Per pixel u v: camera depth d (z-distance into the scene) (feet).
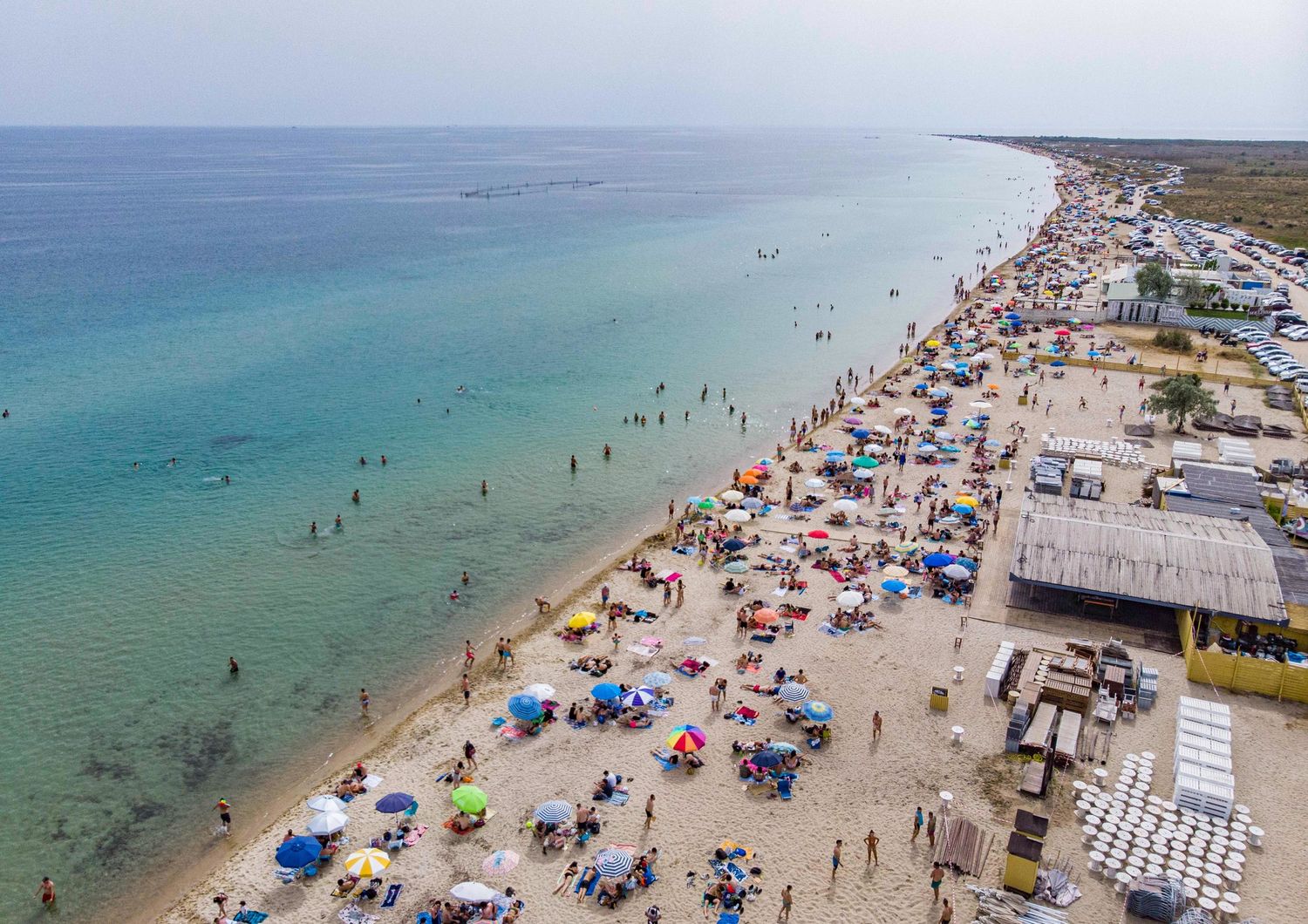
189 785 107.96
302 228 646.74
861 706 117.29
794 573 152.87
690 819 97.86
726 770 106.01
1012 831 93.66
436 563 162.30
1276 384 251.19
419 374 279.69
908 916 84.48
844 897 86.79
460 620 144.05
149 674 129.29
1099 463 183.01
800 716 114.52
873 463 192.24
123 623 141.69
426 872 90.79
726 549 159.94
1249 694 117.70
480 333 334.65
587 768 106.73
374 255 520.42
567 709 118.73
